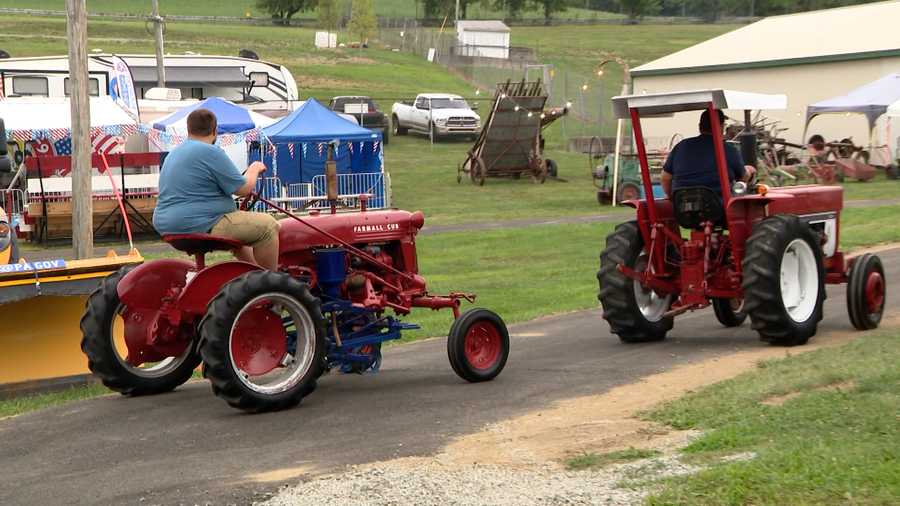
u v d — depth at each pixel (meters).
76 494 6.34
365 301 9.02
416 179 38.53
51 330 10.20
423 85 66.62
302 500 5.85
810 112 36.84
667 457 6.35
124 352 9.20
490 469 6.33
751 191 10.76
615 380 8.97
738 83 45.25
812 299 10.45
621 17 119.44
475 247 22.38
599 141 41.22
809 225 11.02
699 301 10.59
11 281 9.61
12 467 7.13
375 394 8.85
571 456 6.58
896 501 5.13
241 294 7.92
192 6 110.25
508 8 114.00
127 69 31.23
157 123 30.83
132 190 27.14
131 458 7.13
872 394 7.36
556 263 19.80
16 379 10.07
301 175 31.34
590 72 72.69
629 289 10.80
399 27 90.88
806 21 48.12
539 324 12.98
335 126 31.09
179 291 8.65
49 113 28.44
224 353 7.88
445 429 7.48
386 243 9.44
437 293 15.88
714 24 107.38
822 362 8.69
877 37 41.34
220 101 31.50
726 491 5.40
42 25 82.06
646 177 10.71
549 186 36.78
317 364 8.33
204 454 7.10
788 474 5.56
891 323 11.51
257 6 99.31
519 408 8.05
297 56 74.75
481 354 9.27
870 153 36.53
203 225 8.23
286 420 7.99
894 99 35.66
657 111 10.49
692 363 9.56
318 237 8.89
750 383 8.12
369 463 6.62
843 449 5.99
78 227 16.69
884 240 19.61
